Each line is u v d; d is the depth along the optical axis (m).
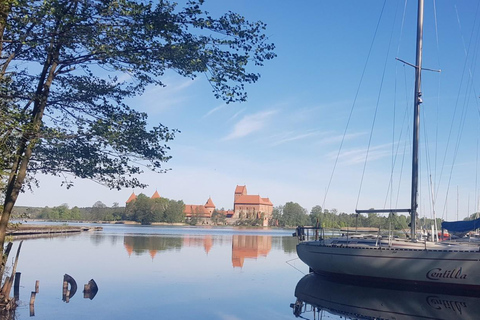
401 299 16.39
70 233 67.25
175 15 10.60
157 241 49.31
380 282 18.22
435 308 14.97
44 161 12.77
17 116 9.80
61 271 20.67
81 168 12.48
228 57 11.18
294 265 27.36
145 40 10.55
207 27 10.90
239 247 43.16
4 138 10.45
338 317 13.50
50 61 11.62
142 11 10.06
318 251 20.25
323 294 17.16
